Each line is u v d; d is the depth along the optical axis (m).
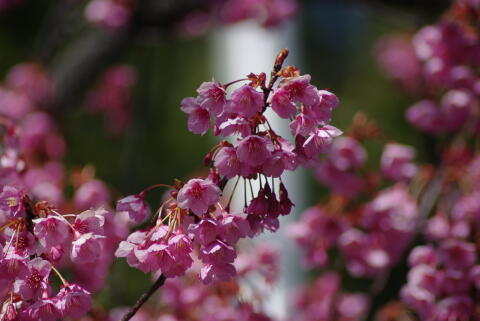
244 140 2.08
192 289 2.41
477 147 2.72
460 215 2.51
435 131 2.82
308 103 2.09
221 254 2.10
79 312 2.11
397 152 2.58
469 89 2.71
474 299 2.34
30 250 2.12
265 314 2.41
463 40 2.62
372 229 2.54
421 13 3.49
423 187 2.60
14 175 2.36
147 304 2.51
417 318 2.52
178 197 2.09
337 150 2.52
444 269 2.36
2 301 2.12
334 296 2.88
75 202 2.50
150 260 2.10
